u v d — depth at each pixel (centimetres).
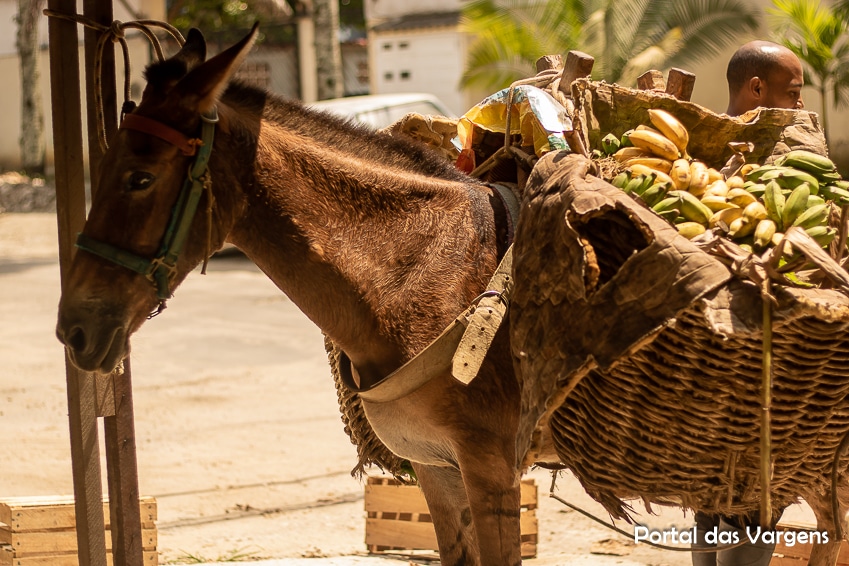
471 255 314
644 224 252
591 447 291
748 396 260
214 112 299
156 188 292
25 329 1204
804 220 269
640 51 1670
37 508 438
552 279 272
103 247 291
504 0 1742
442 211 319
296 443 773
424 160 333
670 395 267
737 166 322
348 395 375
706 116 326
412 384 304
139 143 291
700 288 241
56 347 1110
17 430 802
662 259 247
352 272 310
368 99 1620
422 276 311
